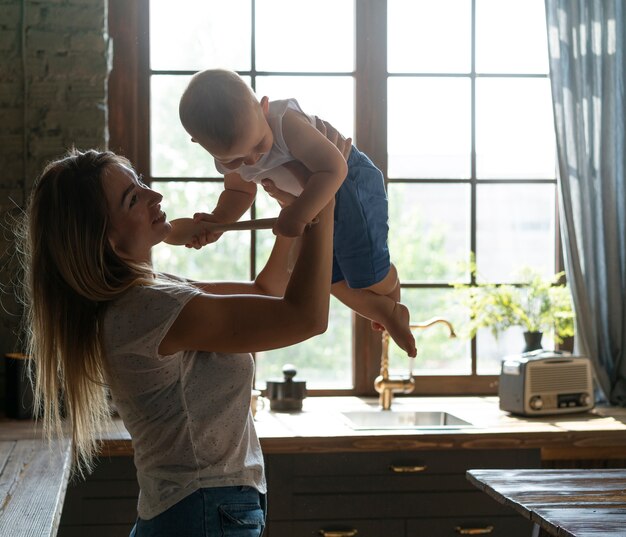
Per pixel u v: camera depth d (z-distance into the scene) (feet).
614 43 12.30
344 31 13.04
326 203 5.47
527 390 11.32
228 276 26.09
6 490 6.72
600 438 10.59
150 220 5.68
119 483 9.98
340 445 10.15
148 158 12.50
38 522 5.75
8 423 10.28
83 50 11.35
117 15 12.39
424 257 28.81
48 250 5.46
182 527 5.43
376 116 12.89
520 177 13.24
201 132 5.58
